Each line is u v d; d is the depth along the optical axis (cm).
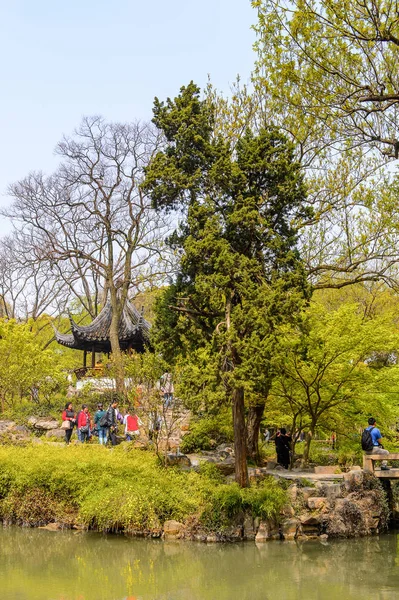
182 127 2045
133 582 1480
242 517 1838
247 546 1762
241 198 1975
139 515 1880
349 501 1914
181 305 2017
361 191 2328
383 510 1983
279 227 2050
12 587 1447
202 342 1941
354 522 1903
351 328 2080
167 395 2359
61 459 2125
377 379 2191
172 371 2095
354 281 2348
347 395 2220
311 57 1627
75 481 2033
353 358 2133
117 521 1895
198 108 2097
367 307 3148
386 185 2286
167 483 1956
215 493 1855
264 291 1856
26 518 2089
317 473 2156
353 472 1997
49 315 5169
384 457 2019
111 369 3219
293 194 2019
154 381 2200
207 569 1571
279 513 1853
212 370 1789
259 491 1841
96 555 1706
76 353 5372
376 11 1476
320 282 2434
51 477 2058
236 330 1825
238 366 1794
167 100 2114
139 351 3816
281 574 1527
